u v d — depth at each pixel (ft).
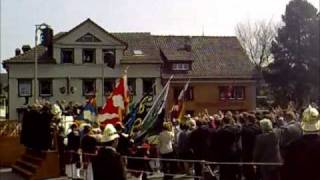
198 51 222.07
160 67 207.72
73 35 201.26
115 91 68.03
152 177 67.67
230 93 213.46
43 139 79.30
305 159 25.32
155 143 66.59
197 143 58.34
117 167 32.35
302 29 225.56
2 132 100.89
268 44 270.05
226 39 231.30
